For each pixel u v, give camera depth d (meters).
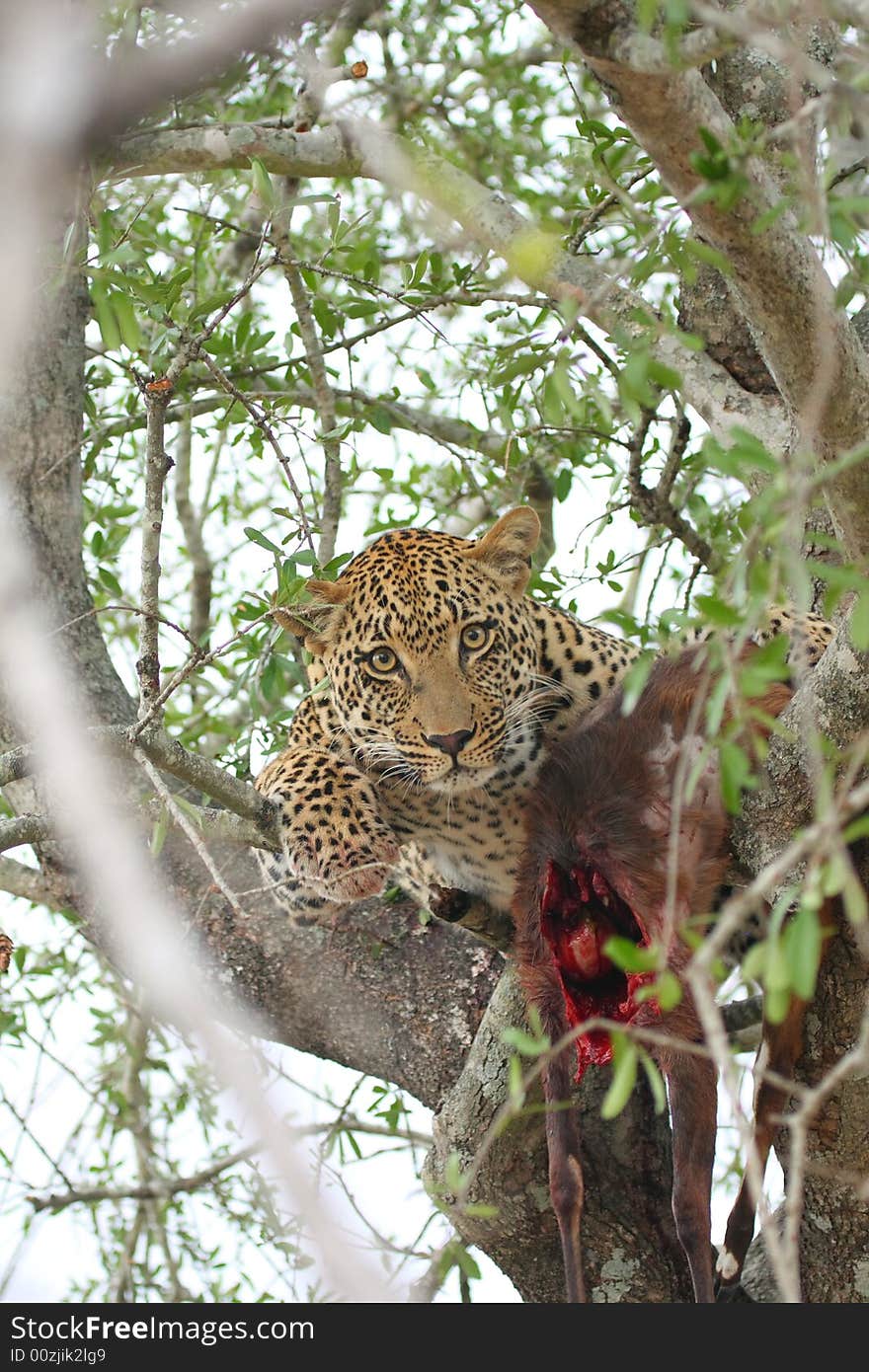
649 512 11.15
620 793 7.62
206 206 9.52
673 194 5.98
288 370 11.88
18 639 6.53
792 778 7.08
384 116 12.13
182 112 8.83
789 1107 8.03
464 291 10.25
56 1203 10.82
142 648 7.37
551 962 7.69
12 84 4.02
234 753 11.08
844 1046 7.67
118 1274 11.47
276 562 8.12
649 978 7.17
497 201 7.50
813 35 8.77
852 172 7.46
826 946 7.53
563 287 6.74
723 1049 4.16
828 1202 8.20
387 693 10.05
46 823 7.55
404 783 10.12
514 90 13.86
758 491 8.41
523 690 10.28
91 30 4.55
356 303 10.52
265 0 4.31
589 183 10.13
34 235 4.20
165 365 8.83
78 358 11.59
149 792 10.18
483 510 13.47
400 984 10.64
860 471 6.28
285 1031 10.77
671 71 5.34
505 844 10.37
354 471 11.85
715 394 9.05
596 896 7.86
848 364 6.15
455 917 8.74
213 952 10.84
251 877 11.14
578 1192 7.12
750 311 6.11
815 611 9.80
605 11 5.38
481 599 10.22
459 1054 10.33
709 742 4.77
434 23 13.20
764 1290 9.59
